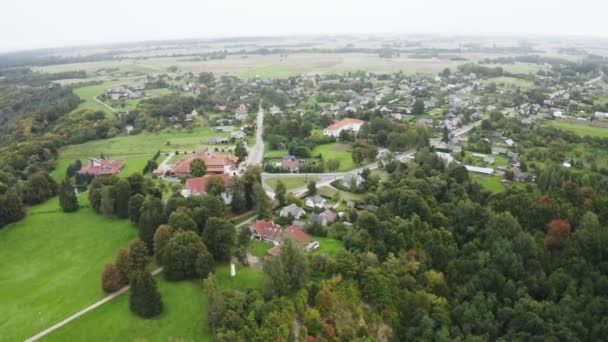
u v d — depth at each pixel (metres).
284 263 114.25
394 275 124.94
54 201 185.12
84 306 114.38
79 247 145.12
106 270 119.31
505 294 126.31
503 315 120.12
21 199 172.62
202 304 113.50
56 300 117.31
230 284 119.94
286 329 100.94
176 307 112.31
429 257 138.00
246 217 166.50
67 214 170.25
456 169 192.25
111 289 119.12
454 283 132.25
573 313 118.19
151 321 107.75
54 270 132.25
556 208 152.25
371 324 115.50
